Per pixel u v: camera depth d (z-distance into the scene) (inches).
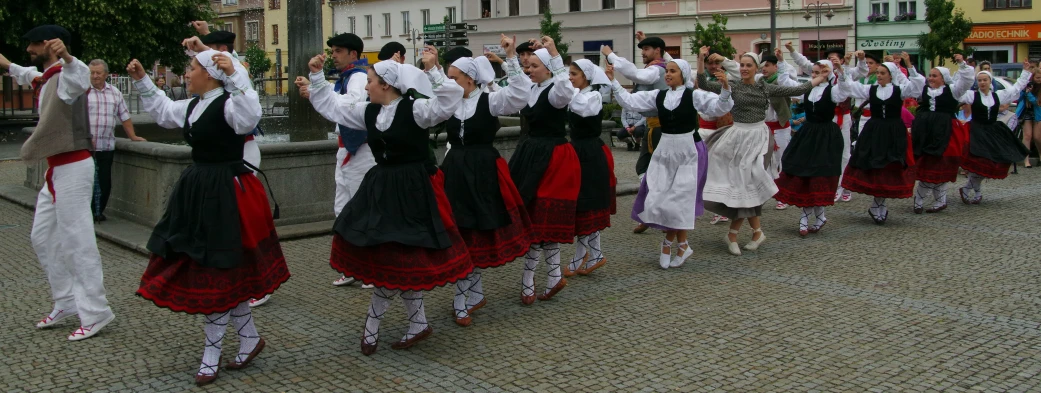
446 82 181.3
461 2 1734.7
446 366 188.9
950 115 380.8
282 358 194.4
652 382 178.2
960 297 243.0
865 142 354.6
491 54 224.5
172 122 183.5
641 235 338.0
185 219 174.7
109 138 343.6
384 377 182.2
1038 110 543.5
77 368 187.9
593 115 247.6
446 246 187.9
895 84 347.6
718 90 311.7
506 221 219.0
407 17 1807.3
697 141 277.3
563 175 235.6
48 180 207.3
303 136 408.2
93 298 208.2
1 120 880.3
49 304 238.8
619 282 263.1
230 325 217.6
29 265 287.0
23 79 220.4
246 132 174.4
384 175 188.9
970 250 306.7
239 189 176.6
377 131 187.3
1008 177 507.8
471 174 216.5
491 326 219.0
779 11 1368.1
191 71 177.5
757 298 243.0
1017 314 226.1
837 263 287.9
